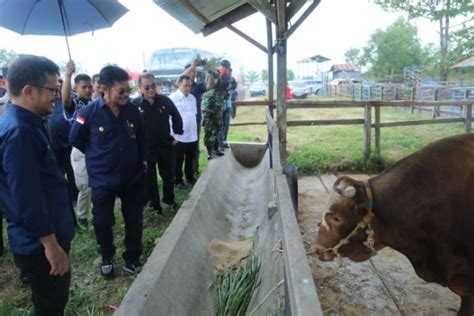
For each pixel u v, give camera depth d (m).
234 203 5.56
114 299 3.40
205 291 3.09
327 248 2.79
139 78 4.88
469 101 8.30
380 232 2.80
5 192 2.13
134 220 3.72
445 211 2.57
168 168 5.23
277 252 3.05
